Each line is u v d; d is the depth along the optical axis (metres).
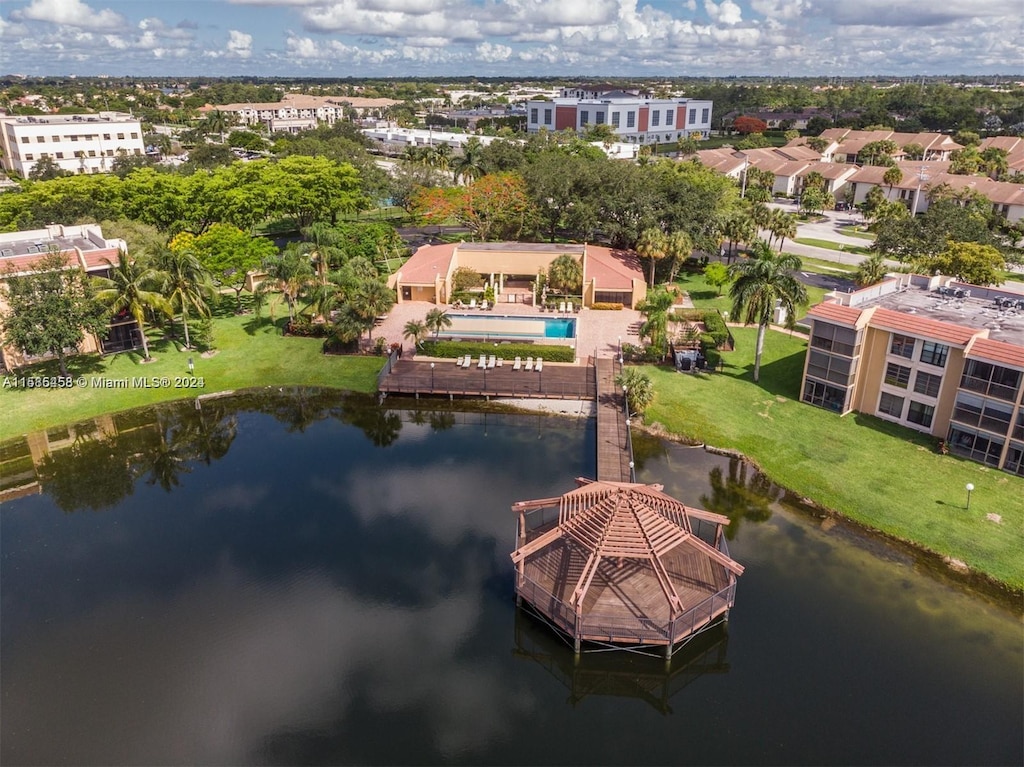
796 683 30.31
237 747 27.62
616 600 33.53
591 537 33.81
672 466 47.00
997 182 122.44
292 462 49.09
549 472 47.28
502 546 39.53
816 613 34.00
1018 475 43.66
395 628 33.75
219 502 44.28
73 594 35.84
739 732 28.38
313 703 29.64
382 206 128.75
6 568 37.91
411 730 28.58
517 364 60.75
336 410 56.44
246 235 79.81
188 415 55.47
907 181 129.88
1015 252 87.31
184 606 35.06
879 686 30.02
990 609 34.16
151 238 76.12
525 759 27.47
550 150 126.88
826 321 51.09
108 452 50.44
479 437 52.22
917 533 39.38
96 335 59.75
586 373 60.00
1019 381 42.22
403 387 57.59
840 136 189.12
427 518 42.28
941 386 47.19
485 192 96.44
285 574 37.41
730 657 31.56
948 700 29.30
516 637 33.38
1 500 44.75
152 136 196.38
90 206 86.06
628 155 158.75
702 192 86.50
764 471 46.12
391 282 79.25
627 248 89.50
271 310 72.62
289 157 119.75
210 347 65.69
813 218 128.62
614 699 30.67
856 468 45.59
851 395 52.31
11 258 58.72
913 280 58.69
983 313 50.97
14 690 30.17
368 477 47.03
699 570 36.12
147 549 39.59
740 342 66.44
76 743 27.77
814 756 27.12
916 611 34.06
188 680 30.64
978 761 26.70
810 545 38.91
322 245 75.75
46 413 54.53
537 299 78.19
